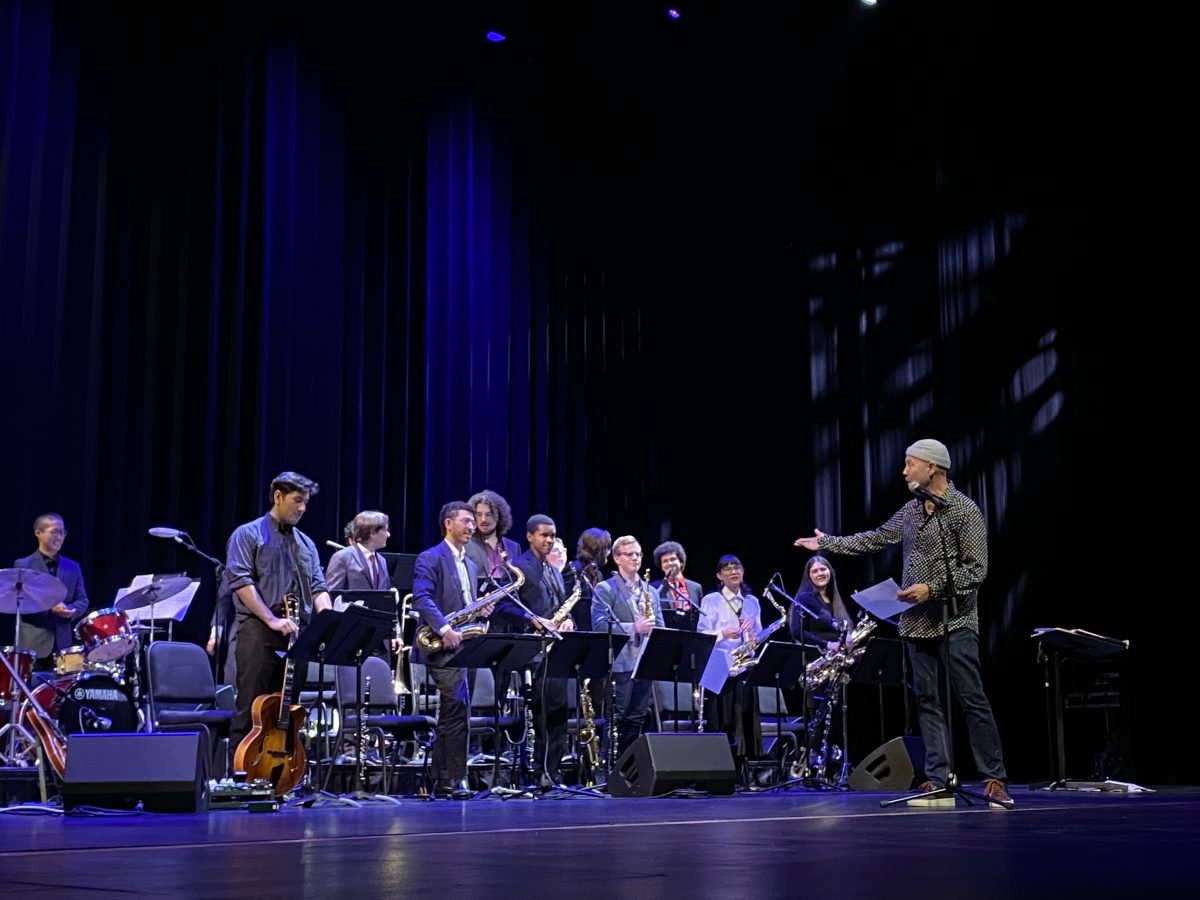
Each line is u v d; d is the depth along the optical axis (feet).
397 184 32.27
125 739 15.72
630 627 23.79
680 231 37.76
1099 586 30.66
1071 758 31.01
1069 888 6.95
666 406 36.91
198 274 27.84
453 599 21.11
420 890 7.05
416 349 31.99
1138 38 31.19
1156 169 30.71
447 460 31.94
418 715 23.38
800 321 36.60
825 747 26.43
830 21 34.19
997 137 33.71
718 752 20.31
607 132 36.99
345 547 24.72
